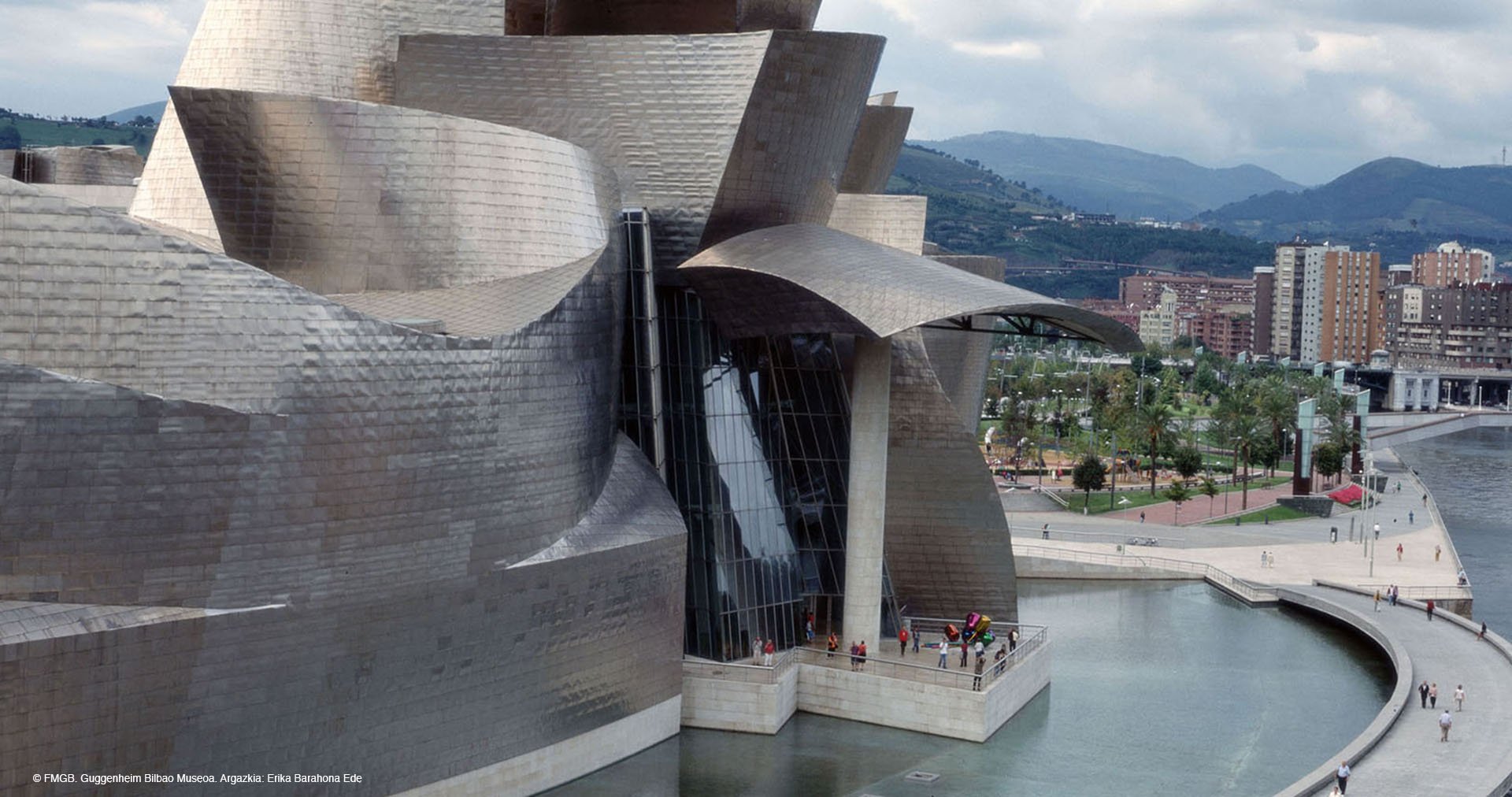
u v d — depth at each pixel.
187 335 37.78
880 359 61.47
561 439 50.12
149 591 37.62
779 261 59.09
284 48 60.81
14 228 35.19
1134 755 56.38
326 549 41.28
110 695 36.75
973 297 55.97
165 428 37.22
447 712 46.12
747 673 58.97
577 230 53.47
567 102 60.69
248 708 40.06
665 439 62.31
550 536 49.75
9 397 34.56
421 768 45.53
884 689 59.06
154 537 37.44
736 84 59.66
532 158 52.47
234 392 38.59
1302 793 50.00
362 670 43.03
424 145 50.94
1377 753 55.78
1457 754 55.75
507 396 46.69
